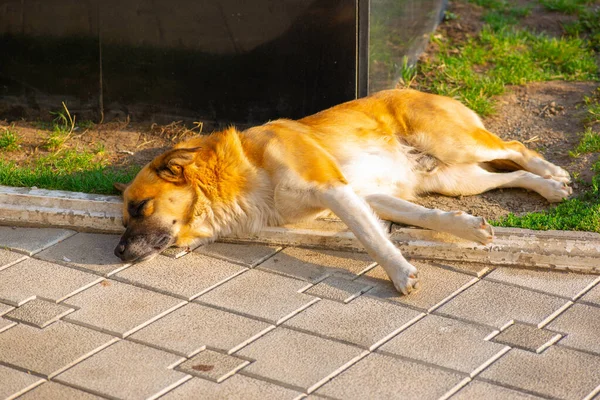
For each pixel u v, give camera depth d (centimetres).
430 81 550
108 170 501
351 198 452
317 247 464
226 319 437
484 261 455
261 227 466
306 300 443
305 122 477
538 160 487
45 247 469
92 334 433
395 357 423
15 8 528
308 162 458
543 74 554
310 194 455
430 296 443
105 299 446
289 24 508
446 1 608
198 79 522
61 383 418
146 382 417
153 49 523
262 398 412
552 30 591
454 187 484
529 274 451
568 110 529
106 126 532
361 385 415
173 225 460
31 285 452
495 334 430
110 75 529
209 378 418
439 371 418
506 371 418
